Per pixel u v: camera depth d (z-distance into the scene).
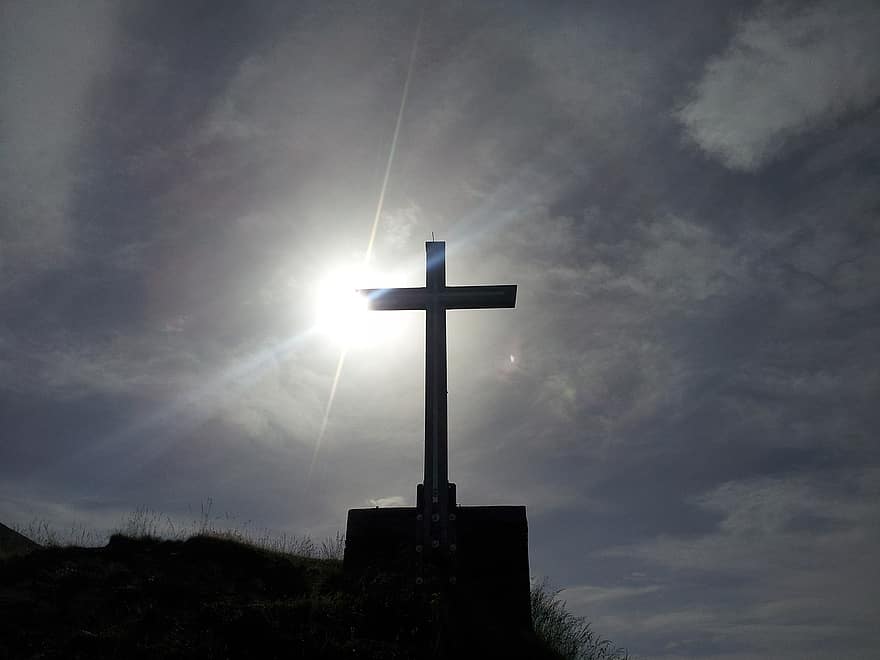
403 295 17.20
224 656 12.82
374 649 13.14
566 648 15.50
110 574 15.59
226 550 16.84
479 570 15.50
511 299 17.05
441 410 16.16
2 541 17.97
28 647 13.01
